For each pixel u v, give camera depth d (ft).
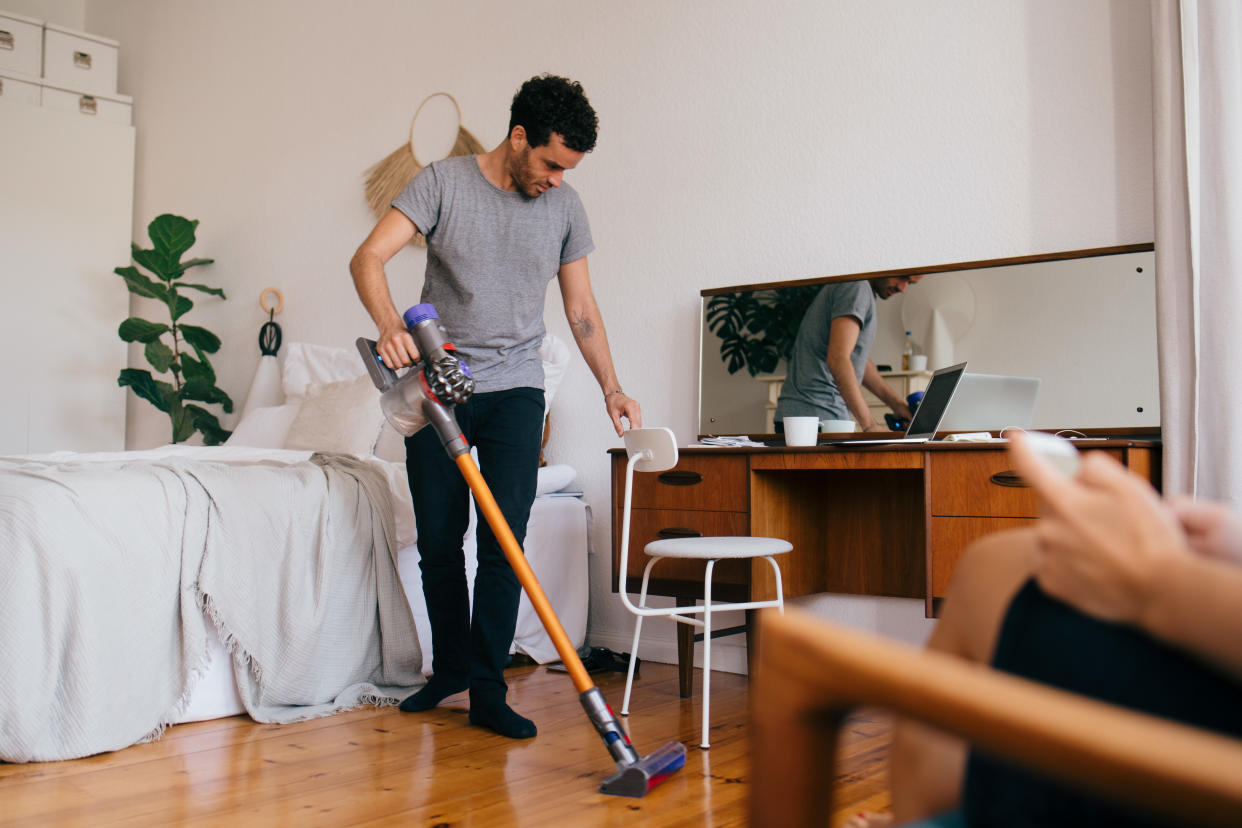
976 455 7.39
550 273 8.09
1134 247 8.29
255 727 7.80
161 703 7.48
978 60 9.29
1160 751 0.91
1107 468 1.22
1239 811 0.87
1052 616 1.33
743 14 10.82
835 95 10.14
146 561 7.47
